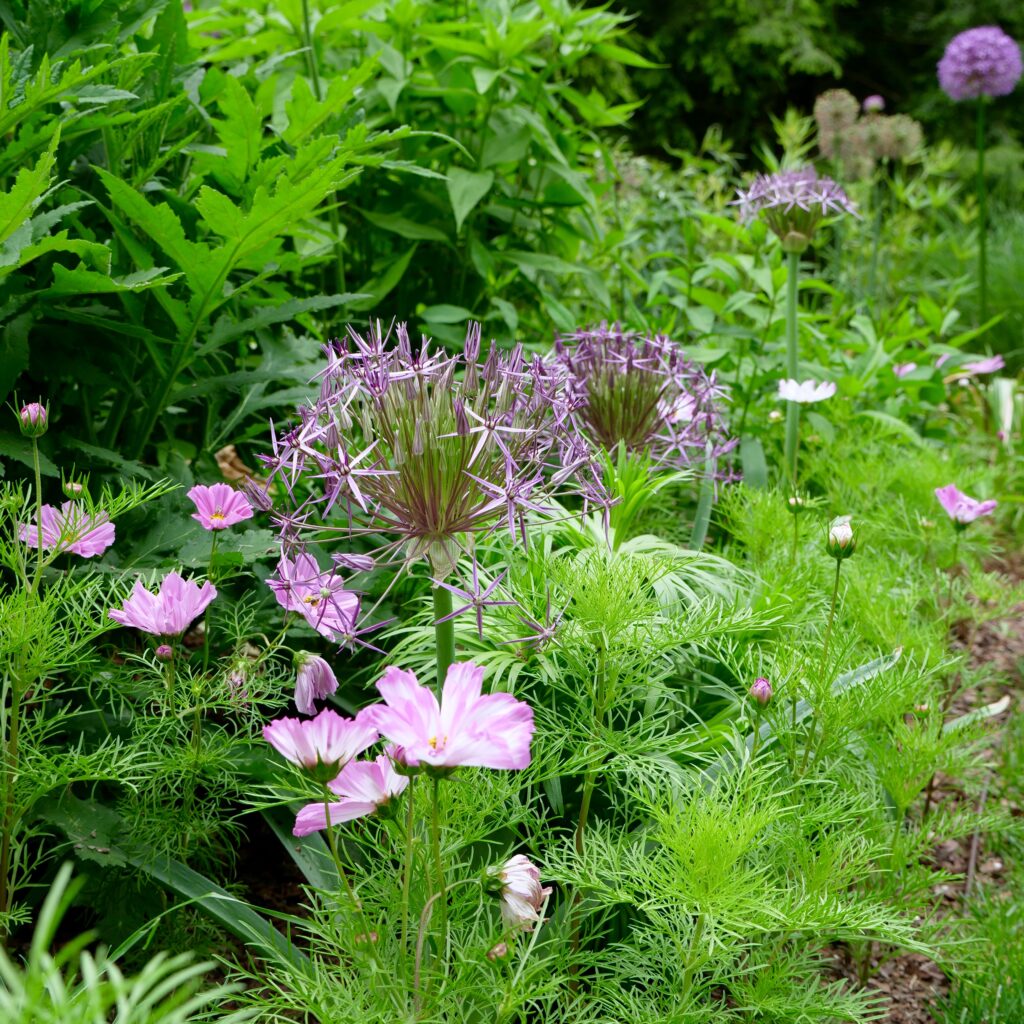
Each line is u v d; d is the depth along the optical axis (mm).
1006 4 11414
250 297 2486
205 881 1613
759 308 3840
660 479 2150
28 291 2027
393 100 3055
